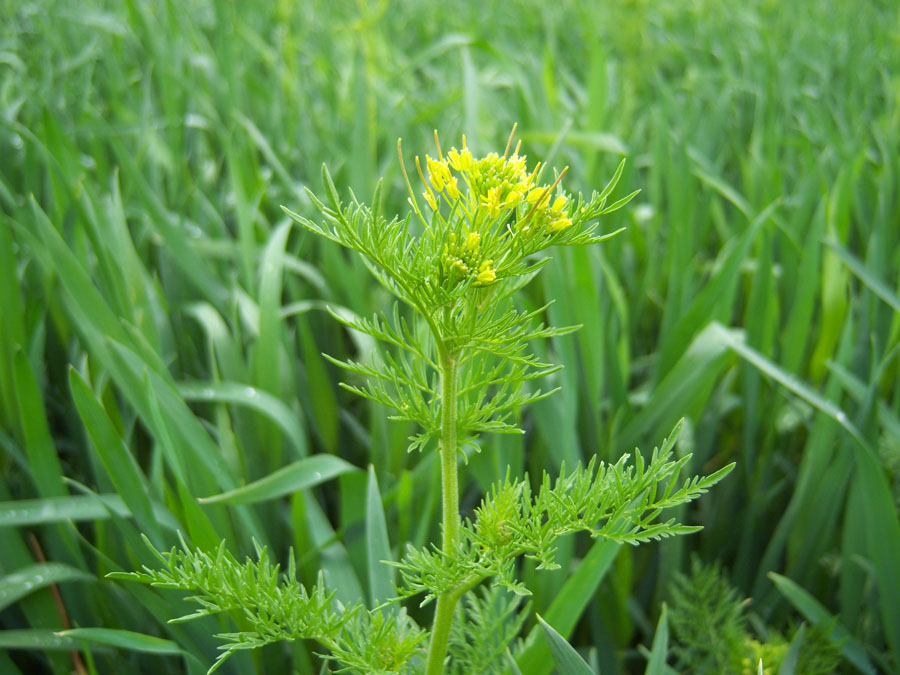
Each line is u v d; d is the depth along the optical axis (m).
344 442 0.27
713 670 0.19
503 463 0.20
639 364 0.27
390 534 0.21
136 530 0.18
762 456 0.24
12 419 0.22
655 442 0.22
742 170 0.38
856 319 0.28
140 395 0.19
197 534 0.17
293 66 0.47
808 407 0.25
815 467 0.21
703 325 0.25
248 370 0.25
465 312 0.11
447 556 0.11
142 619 0.19
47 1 0.57
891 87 0.46
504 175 0.10
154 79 0.45
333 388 0.28
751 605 0.22
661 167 0.32
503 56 0.36
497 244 0.10
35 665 0.20
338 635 0.12
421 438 0.11
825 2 0.77
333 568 0.19
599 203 0.10
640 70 0.49
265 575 0.11
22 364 0.17
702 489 0.11
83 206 0.24
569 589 0.16
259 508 0.21
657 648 0.15
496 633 0.16
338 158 0.35
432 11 0.72
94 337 0.20
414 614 0.20
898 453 0.22
